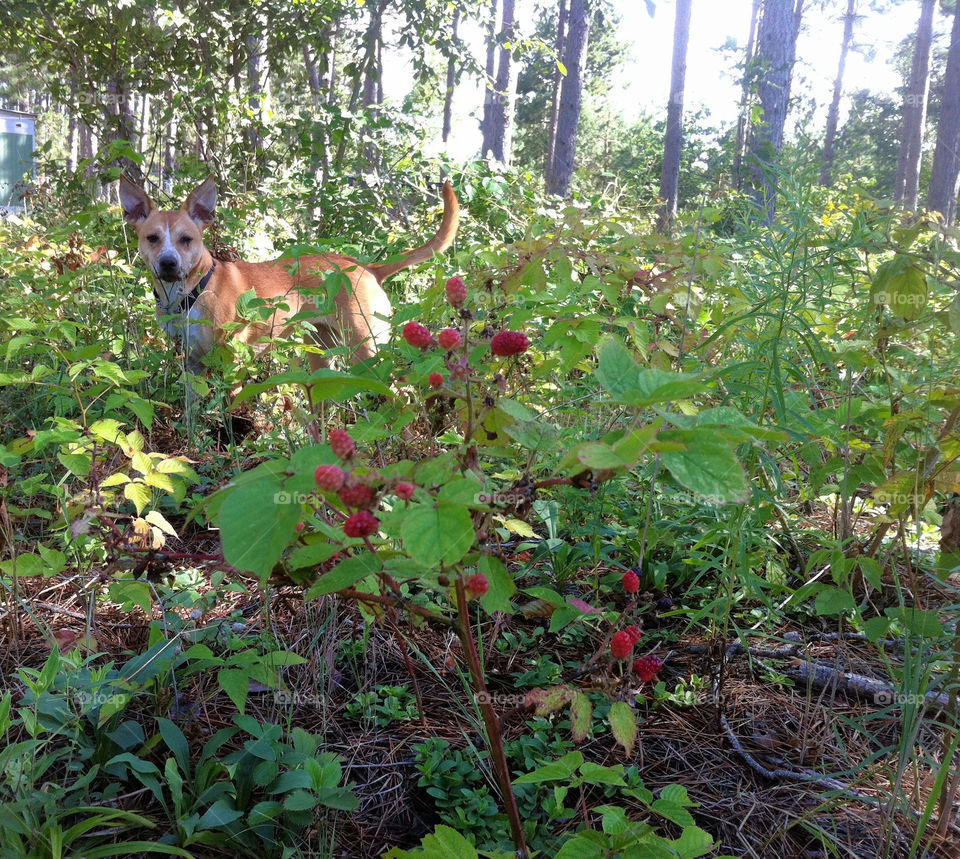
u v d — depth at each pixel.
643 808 1.75
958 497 2.09
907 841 1.65
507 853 1.29
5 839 1.34
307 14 7.65
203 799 1.57
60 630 2.16
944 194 9.55
